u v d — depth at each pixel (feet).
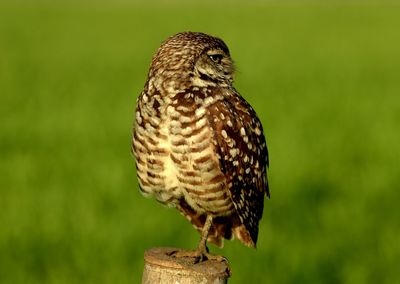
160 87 22.40
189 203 23.52
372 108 75.00
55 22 197.47
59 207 43.55
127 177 49.73
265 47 139.03
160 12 230.48
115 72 108.27
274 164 52.31
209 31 166.09
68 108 75.51
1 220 41.70
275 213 44.04
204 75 22.82
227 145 22.50
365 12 231.71
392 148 56.95
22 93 86.12
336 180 49.83
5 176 50.16
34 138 62.28
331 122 68.90
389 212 44.32
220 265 19.56
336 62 119.65
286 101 79.82
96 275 35.63
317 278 35.94
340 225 41.57
